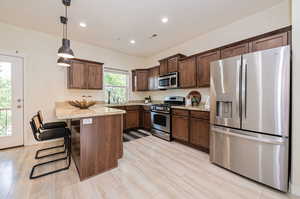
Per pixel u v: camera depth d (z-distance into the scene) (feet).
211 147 7.25
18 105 9.40
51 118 10.58
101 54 13.53
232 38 9.05
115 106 12.92
